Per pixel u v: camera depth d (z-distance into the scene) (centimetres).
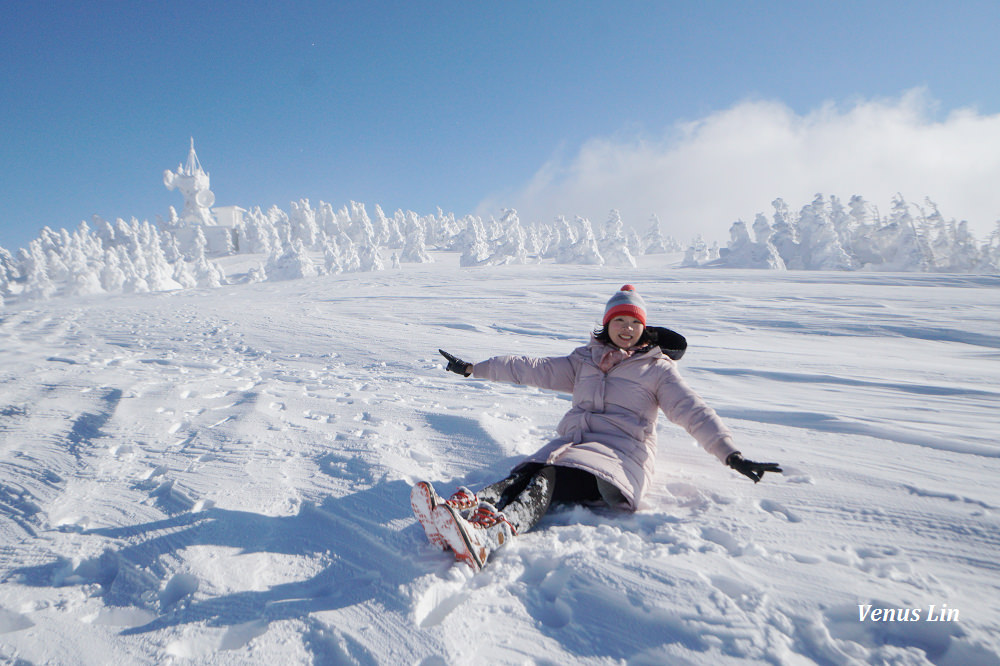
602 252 4225
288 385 501
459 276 2342
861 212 3519
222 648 147
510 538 190
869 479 247
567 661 135
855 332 874
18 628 158
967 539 188
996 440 302
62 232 6241
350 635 144
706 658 134
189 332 925
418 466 278
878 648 136
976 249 3147
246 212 8081
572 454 223
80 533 210
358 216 8081
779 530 200
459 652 137
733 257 3422
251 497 240
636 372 250
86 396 436
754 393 471
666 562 176
